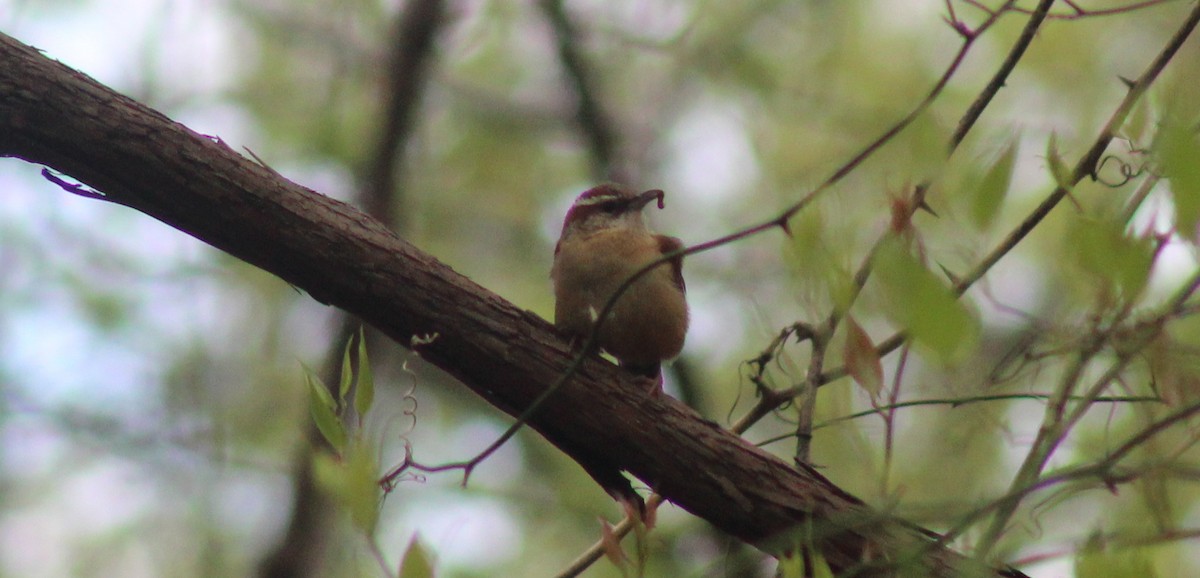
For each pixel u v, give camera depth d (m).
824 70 14.23
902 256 4.44
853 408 6.55
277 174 6.71
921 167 4.91
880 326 9.59
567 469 13.32
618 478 6.82
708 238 13.91
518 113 15.65
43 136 6.39
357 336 11.20
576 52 14.61
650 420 6.64
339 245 6.59
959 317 4.31
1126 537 4.78
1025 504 5.82
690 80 14.95
